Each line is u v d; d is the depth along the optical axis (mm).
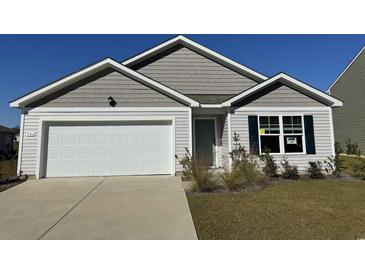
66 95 9266
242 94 9852
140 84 9570
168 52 12070
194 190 6934
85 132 9320
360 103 17828
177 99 9672
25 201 5879
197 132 11359
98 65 9211
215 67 12109
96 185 7660
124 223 4379
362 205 5480
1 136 26266
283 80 10258
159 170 9484
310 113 10273
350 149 18375
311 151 10055
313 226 4207
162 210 5125
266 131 10078
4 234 3936
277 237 3777
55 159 9125
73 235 3877
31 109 9055
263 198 6109
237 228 4137
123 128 9484
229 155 9672
